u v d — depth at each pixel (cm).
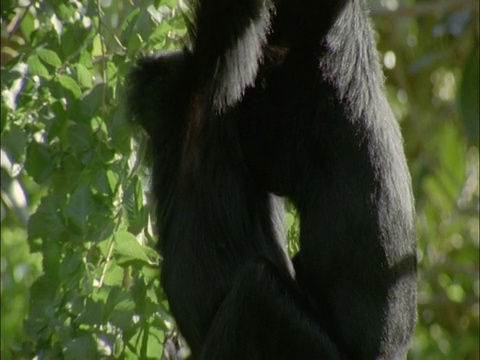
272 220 1033
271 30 1005
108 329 985
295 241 1126
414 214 988
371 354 949
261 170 1009
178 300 991
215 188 984
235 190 990
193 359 998
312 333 932
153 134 1014
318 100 976
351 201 952
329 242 961
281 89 992
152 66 1016
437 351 1791
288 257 1052
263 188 1017
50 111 1068
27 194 1469
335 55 977
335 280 960
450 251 1959
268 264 939
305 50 989
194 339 990
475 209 1866
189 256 982
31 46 1106
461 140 1953
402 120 1888
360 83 974
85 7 1089
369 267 946
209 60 972
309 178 979
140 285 1000
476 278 1897
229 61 959
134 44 1045
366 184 950
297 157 987
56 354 1005
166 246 1007
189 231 984
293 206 1023
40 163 1063
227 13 957
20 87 1069
